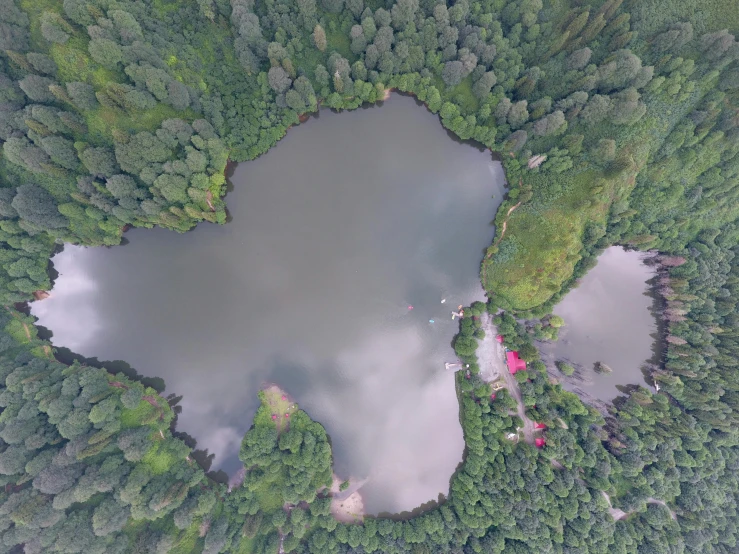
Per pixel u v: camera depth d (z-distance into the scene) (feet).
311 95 262.06
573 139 247.29
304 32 250.98
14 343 256.93
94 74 212.23
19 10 199.11
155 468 254.68
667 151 248.93
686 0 222.28
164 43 230.07
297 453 267.59
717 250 271.08
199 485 267.18
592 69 236.84
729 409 262.06
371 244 295.89
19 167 230.07
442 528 268.00
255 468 273.95
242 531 257.55
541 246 265.95
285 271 292.40
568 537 256.11
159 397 276.62
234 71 253.85
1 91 208.54
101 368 271.69
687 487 265.95
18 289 257.34
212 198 268.82
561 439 265.34
